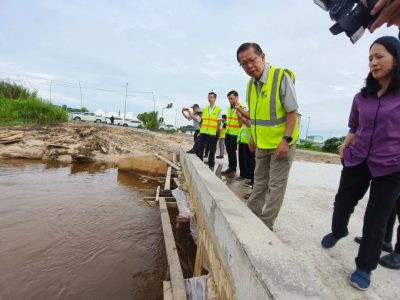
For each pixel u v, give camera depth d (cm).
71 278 496
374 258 243
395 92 231
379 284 261
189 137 3119
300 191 623
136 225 721
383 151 232
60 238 623
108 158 1502
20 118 1888
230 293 267
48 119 1961
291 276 193
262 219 336
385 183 232
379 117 235
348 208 286
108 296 462
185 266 550
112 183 1098
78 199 869
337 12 199
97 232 667
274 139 331
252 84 349
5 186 932
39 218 710
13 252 552
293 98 309
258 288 193
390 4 167
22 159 1364
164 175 1285
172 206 832
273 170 334
